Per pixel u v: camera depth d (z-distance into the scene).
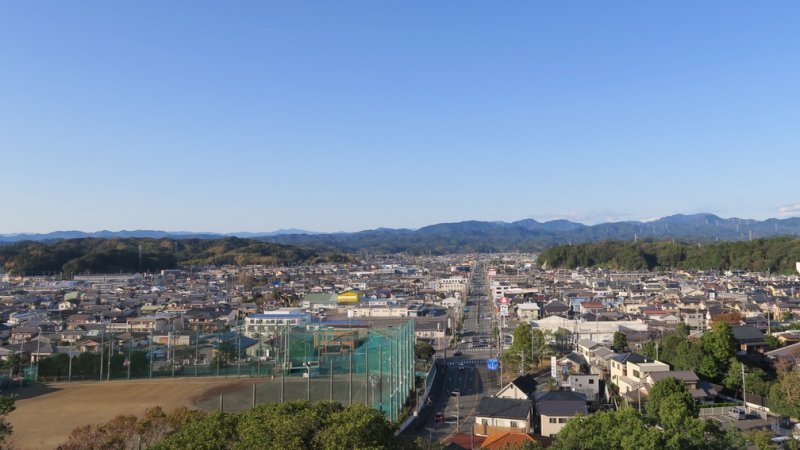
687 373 79.56
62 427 69.44
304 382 91.62
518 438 62.41
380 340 91.94
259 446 34.72
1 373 97.75
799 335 111.44
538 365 110.50
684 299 188.00
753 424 63.53
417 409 81.31
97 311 177.62
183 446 37.03
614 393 86.25
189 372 99.69
